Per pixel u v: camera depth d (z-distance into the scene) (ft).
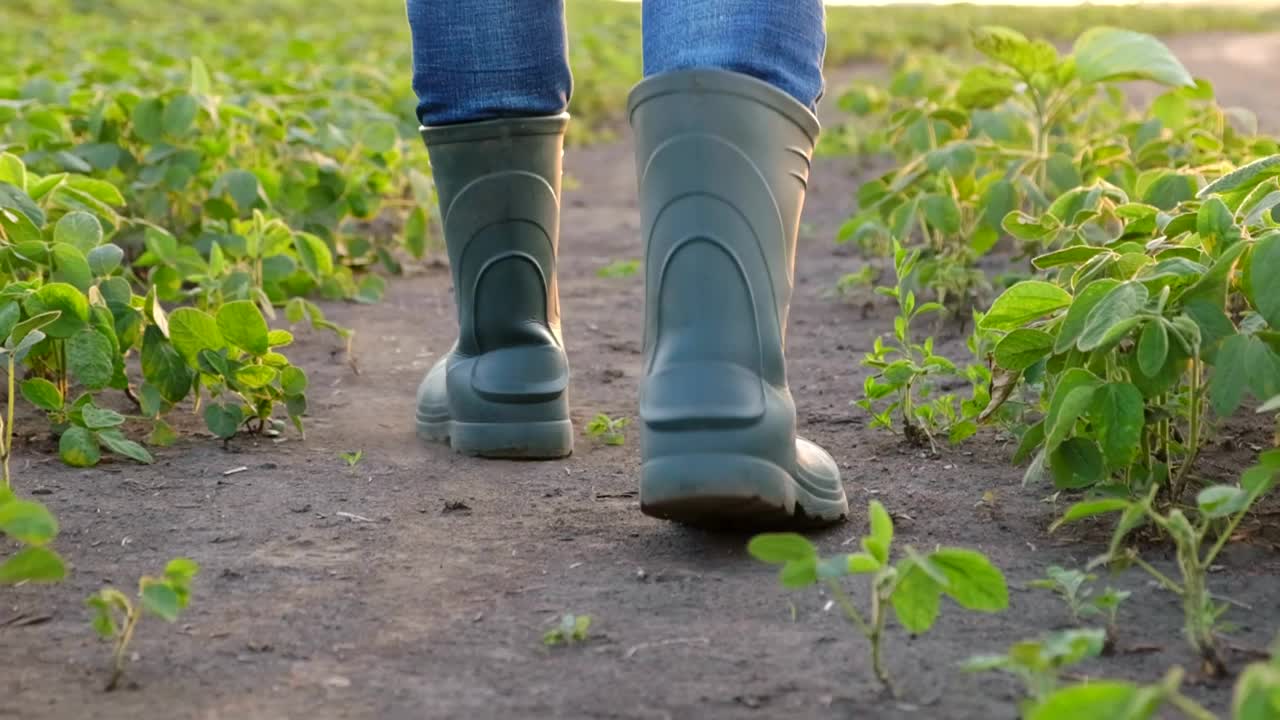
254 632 4.66
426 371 9.15
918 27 45.44
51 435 7.20
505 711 4.04
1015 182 10.44
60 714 4.01
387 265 12.95
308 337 10.26
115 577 5.22
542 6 6.68
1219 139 11.87
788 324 10.62
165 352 7.07
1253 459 6.54
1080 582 4.59
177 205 12.28
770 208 5.37
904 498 6.14
